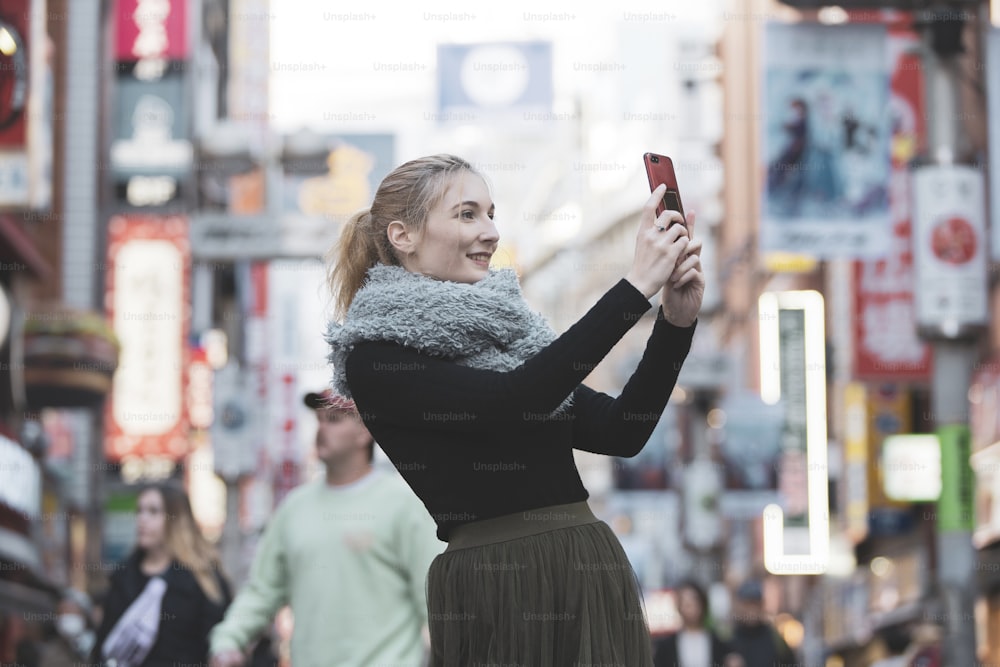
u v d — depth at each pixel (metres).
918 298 17.36
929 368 32.03
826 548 43.00
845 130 21.22
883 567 43.00
